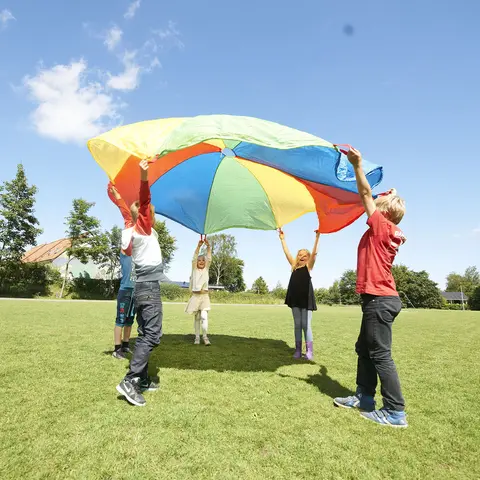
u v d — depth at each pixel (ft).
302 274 16.75
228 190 19.51
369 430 8.27
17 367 12.43
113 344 17.37
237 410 9.18
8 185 105.91
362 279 9.60
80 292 111.55
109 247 119.75
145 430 7.70
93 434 7.40
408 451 7.29
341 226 16.31
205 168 18.16
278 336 23.67
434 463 6.82
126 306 14.71
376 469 6.50
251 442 7.37
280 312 53.26
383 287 9.23
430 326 34.81
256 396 10.36
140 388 10.45
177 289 116.57
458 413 9.54
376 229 9.64
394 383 8.74
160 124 12.48
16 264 105.81
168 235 151.84
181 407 9.16
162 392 10.37
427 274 220.64
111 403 9.26
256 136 10.74
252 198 19.79
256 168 17.87
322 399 10.37
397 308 9.12
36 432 7.40
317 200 16.40
